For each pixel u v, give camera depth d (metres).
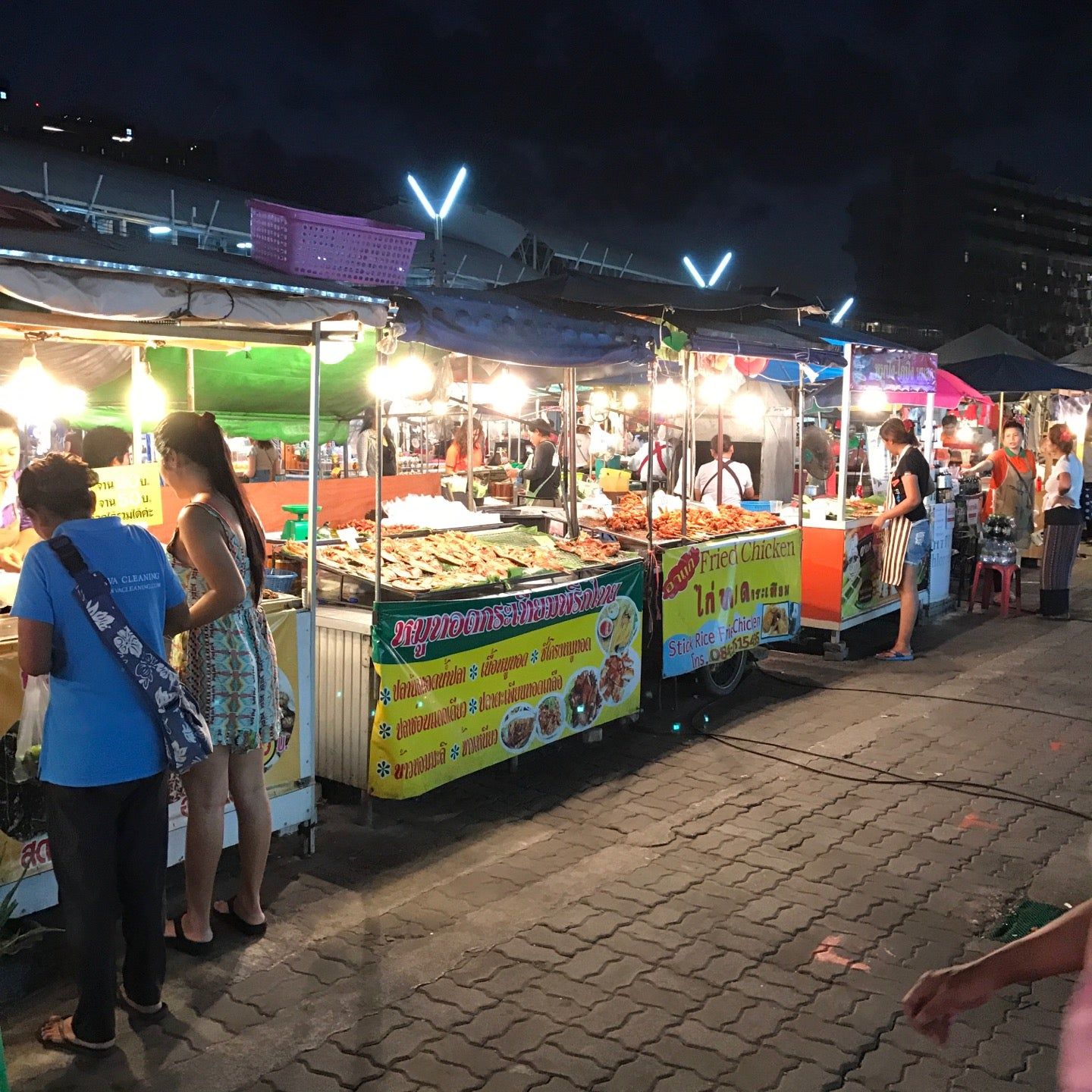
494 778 5.29
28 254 2.94
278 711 3.51
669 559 6.18
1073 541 9.74
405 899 3.89
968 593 11.06
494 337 4.76
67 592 2.75
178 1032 2.99
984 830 4.67
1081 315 97.69
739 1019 3.12
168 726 2.85
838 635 8.13
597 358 5.37
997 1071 2.89
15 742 3.32
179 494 3.36
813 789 5.16
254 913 3.57
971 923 3.78
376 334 4.29
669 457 8.29
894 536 8.02
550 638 5.28
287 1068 2.84
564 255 45.38
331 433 7.12
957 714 6.53
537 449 8.76
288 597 4.26
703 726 6.23
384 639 4.40
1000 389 11.59
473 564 5.23
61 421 6.02
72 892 2.79
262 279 3.55
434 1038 2.99
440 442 13.05
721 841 4.49
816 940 3.62
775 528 7.34
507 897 3.92
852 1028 3.09
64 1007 3.12
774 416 11.13
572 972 3.38
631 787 5.16
